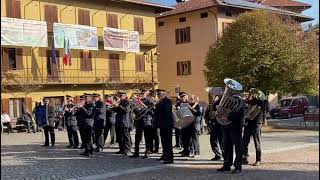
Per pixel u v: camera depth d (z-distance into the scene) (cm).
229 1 4653
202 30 4625
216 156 1357
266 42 2791
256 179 1056
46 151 1720
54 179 1123
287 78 2784
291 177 1070
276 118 4162
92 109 1573
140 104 1469
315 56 2911
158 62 4972
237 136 1146
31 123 3023
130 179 1090
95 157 1498
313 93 2906
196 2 4716
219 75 2967
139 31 4303
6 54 3391
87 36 3819
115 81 4034
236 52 2881
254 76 2806
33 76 3550
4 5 3388
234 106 1134
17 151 1741
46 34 3550
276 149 1592
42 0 3631
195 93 4681
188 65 4738
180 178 1084
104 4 4038
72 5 3822
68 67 3775
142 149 1691
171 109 1336
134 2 4141
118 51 4116
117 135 1598
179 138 1706
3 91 3366
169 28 4900
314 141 1884
